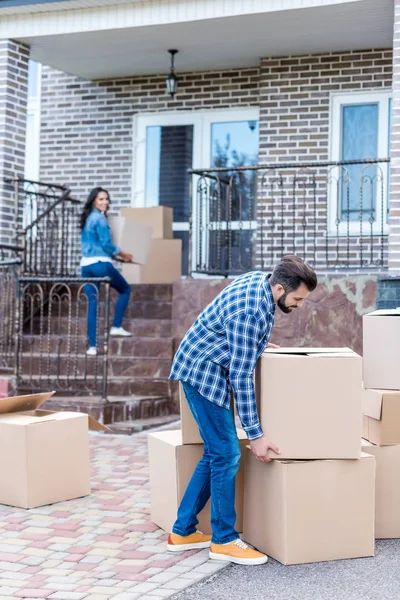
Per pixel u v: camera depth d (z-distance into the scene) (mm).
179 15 7941
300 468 3740
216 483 3766
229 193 8320
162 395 7598
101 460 5828
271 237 8797
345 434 3768
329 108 9156
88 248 7746
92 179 10391
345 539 3820
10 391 7402
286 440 3727
